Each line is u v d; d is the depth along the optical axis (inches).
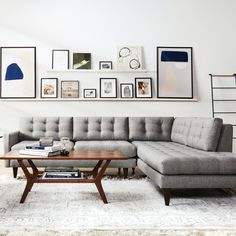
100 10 197.5
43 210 95.6
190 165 104.4
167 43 199.5
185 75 199.3
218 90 200.1
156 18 199.6
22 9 194.7
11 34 194.1
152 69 198.7
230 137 127.3
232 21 201.2
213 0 200.5
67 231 78.1
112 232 77.9
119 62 197.2
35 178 106.1
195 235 76.9
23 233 76.6
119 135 175.6
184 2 199.6
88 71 194.5
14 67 193.6
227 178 106.7
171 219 88.0
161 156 110.0
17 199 108.1
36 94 194.1
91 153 116.5
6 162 144.9
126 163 150.7
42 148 108.0
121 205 102.2
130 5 198.5
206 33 200.4
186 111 198.5
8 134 152.9
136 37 198.5
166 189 104.3
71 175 108.2
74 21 196.5
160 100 196.7
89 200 107.9
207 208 99.6
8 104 191.6
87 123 177.5
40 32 195.2
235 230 79.8
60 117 177.3
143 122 179.0
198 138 135.0
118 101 195.5
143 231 78.7
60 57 194.9
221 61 200.5
